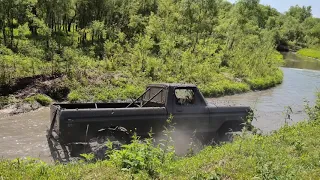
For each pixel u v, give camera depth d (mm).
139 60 25234
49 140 7781
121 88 18156
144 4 45875
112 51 28422
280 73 35750
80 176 5289
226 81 25344
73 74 18625
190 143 8875
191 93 9102
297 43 105688
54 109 7738
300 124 11117
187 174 5801
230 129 9500
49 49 26172
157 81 22484
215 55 34281
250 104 19047
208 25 40219
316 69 48906
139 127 8094
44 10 33844
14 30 32906
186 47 35125
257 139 8484
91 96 16391
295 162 6645
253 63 31859
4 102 13500
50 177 5133
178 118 8625
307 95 24266
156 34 34969
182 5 40031
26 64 19344
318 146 8047
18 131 10164
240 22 49875
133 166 5656
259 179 5348
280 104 19719
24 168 5527
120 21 40250
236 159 6707
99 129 7539
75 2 37500
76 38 32562
